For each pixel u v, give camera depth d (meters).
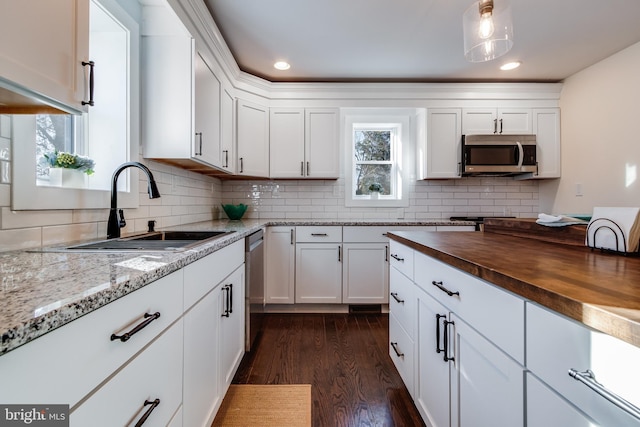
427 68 2.95
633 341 0.46
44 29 0.82
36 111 0.96
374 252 2.93
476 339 0.93
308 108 3.17
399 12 2.11
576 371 0.57
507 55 2.71
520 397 0.73
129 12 1.66
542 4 2.03
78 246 1.21
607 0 1.99
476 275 0.91
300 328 2.57
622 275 0.76
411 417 1.48
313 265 2.92
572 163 3.12
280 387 1.72
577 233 1.28
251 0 1.98
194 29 1.84
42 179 1.29
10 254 1.02
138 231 1.78
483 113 3.23
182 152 1.82
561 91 3.23
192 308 1.11
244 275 2.00
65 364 0.53
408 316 1.56
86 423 0.57
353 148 3.57
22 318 0.46
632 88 2.55
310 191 3.52
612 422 0.51
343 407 1.55
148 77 1.81
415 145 3.54
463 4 2.02
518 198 3.59
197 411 1.15
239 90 2.90
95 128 1.63
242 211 3.19
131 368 0.72
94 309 0.58
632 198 2.56
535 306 0.68
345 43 2.50
